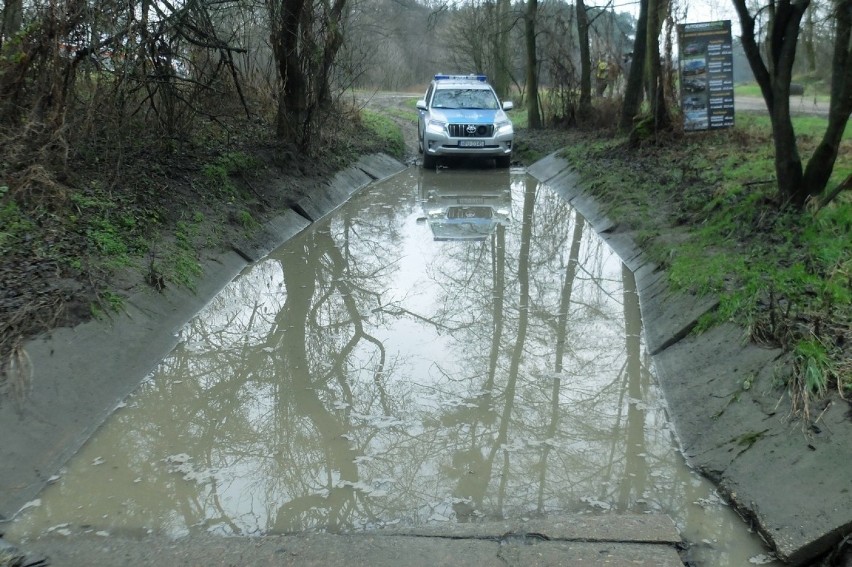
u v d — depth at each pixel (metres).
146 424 5.05
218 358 6.19
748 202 7.80
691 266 7.00
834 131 6.91
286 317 7.24
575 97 20.81
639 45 15.54
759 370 4.78
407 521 4.00
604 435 4.92
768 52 7.32
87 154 8.35
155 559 3.56
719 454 4.38
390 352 6.46
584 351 6.43
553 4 23.73
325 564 3.51
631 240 9.09
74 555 3.60
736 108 18.30
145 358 5.80
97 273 6.22
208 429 5.04
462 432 5.03
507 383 5.82
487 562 3.50
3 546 3.64
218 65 10.13
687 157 11.96
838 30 6.83
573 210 12.11
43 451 4.38
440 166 17.50
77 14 7.41
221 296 7.56
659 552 3.56
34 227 6.49
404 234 10.62
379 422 5.18
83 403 4.92
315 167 12.69
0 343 4.89
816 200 7.11
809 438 3.98
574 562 3.48
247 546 3.66
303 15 11.55
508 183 15.12
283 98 12.11
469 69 31.41
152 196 8.29
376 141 17.81
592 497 4.19
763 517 3.73
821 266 5.93
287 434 5.00
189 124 10.39
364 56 18.42
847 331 4.78
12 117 7.70
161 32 8.73
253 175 10.70
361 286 8.28
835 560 3.35
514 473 4.49
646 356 6.21
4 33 7.95
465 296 7.98
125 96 8.96
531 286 8.29
